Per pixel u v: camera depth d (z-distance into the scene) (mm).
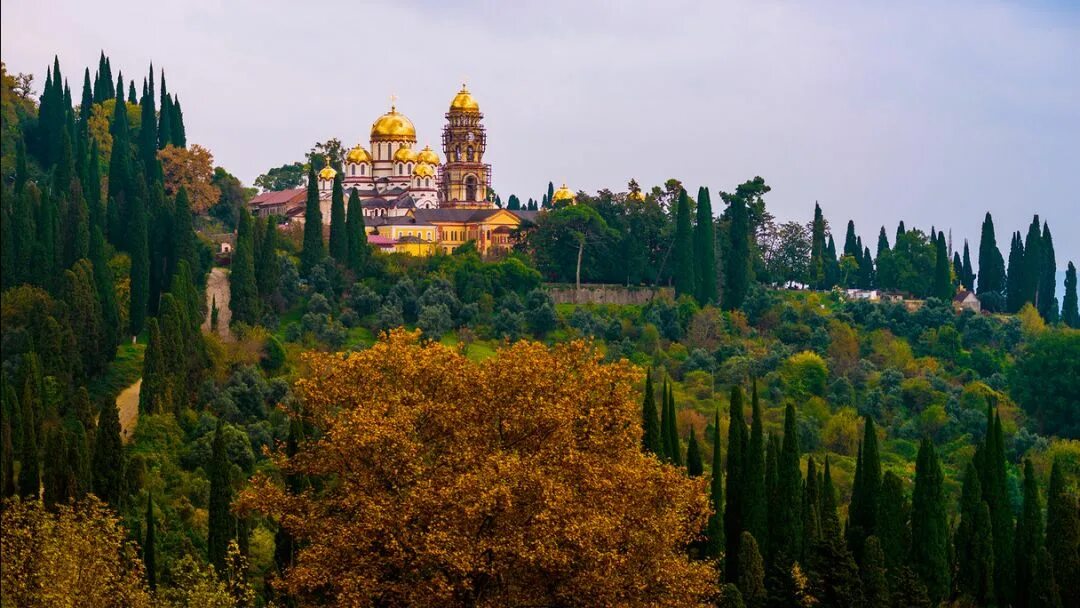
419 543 115938
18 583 110938
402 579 118125
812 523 168750
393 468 120250
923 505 172375
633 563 121438
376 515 115062
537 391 126188
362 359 128375
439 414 123375
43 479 166250
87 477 172875
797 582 146875
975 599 174625
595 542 117375
